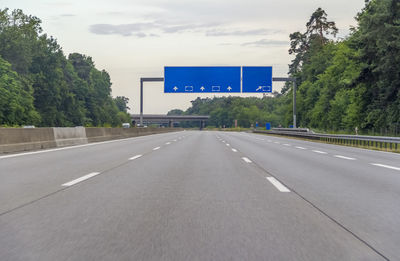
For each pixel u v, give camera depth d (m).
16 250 4.56
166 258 4.30
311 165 13.82
